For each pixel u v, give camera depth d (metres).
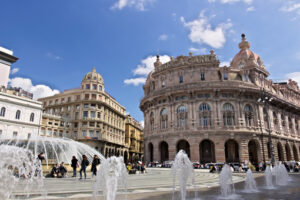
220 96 51.25
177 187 15.98
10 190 7.78
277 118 59.53
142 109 67.00
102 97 79.38
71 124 74.31
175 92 52.53
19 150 8.40
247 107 52.72
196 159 47.47
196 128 49.62
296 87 79.69
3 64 61.59
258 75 58.69
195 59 55.47
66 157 30.12
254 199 11.33
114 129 87.75
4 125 53.84
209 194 12.91
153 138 54.94
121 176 10.26
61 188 14.27
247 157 47.50
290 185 18.19
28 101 60.00
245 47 67.44
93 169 21.11
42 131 66.38
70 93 79.19
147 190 14.40
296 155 63.97
